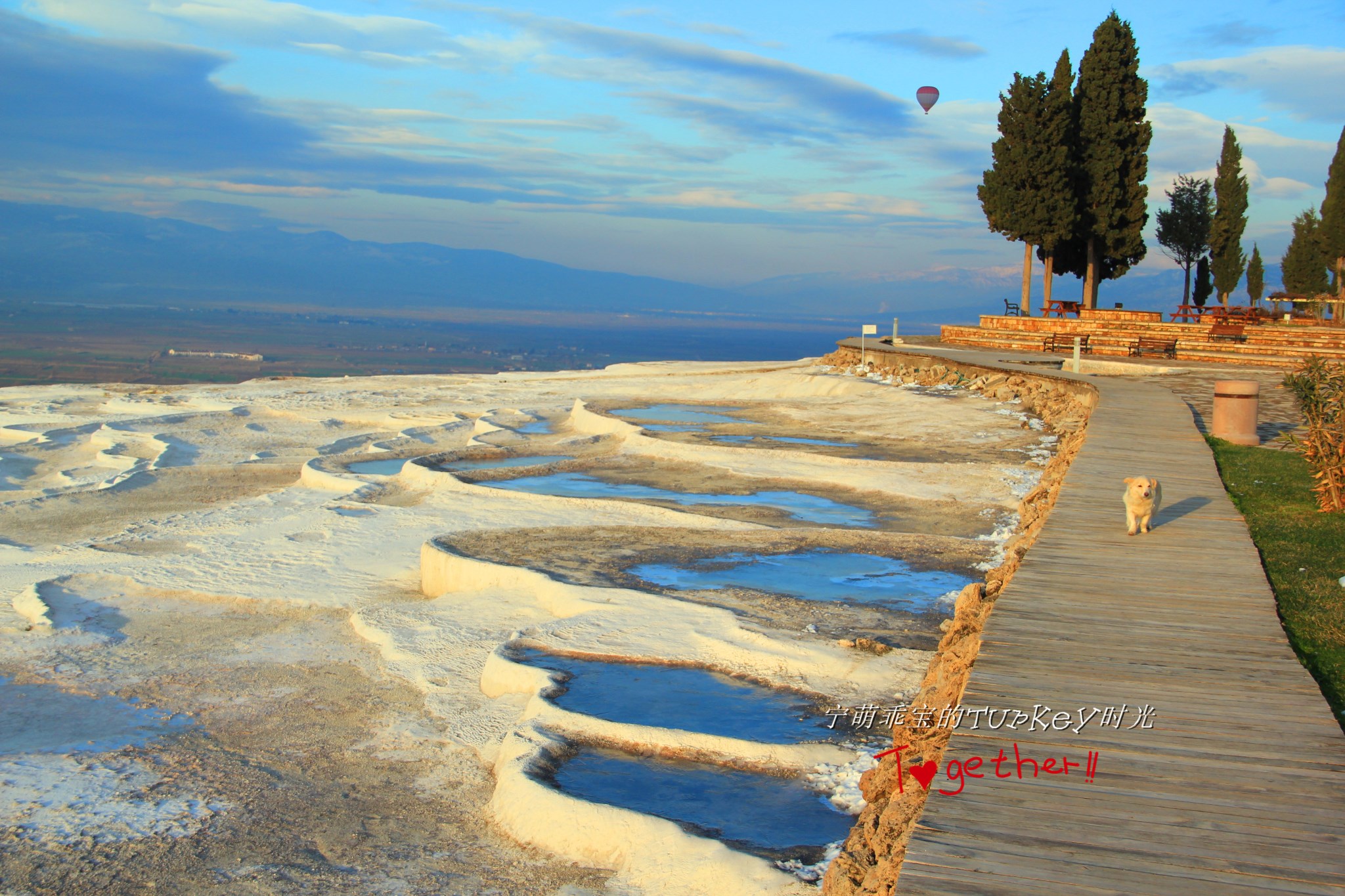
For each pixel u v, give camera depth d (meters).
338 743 9.55
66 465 28.95
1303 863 4.18
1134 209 43.28
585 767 7.93
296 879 7.08
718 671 9.59
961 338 42.91
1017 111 42.75
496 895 6.69
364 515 18.36
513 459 23.86
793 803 7.20
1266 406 21.47
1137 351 33.97
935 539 14.27
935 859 4.25
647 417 29.69
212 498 22.97
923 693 7.53
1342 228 48.03
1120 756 5.21
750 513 16.69
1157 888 4.02
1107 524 10.76
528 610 12.27
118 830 7.95
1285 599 8.27
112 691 11.12
